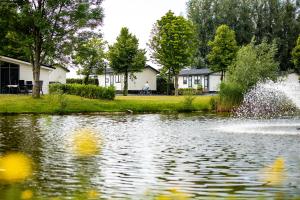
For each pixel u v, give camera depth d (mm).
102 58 73688
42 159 15844
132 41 72062
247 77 51125
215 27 113188
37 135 23453
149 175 13094
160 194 10844
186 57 71688
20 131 25469
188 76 93688
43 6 47031
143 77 84750
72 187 11539
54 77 78250
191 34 71938
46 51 47250
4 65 56562
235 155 16781
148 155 16812
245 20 112688
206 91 86125
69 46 46781
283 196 10578
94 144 19922
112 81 87875
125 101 49156
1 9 45594
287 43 110000
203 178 12672
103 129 27031
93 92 50656
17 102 44344
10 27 46312
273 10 113125
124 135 23734
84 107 45000
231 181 12258
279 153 17266
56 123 31250
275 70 56469
